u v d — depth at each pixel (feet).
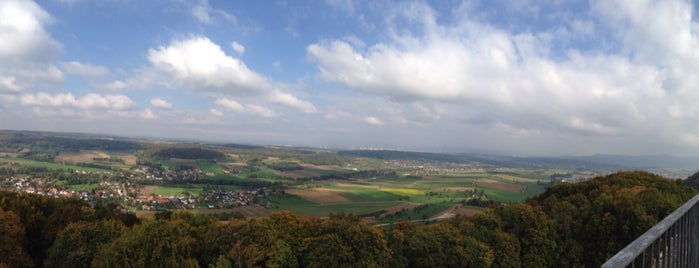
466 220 268.00
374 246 184.75
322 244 182.19
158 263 163.53
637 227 209.97
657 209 218.18
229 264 171.22
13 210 200.85
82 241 178.50
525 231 229.25
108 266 157.79
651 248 19.43
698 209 31.60
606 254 214.90
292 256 185.78
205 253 193.77
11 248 177.17
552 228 228.84
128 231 179.73
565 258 224.74
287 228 209.46
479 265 195.62
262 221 211.41
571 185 345.51
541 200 338.54
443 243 203.51
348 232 188.03
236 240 189.98
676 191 266.77
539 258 220.02
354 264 176.55
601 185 312.50
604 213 229.04
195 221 252.42
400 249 204.13
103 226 191.52
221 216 464.24
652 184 284.41
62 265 171.94
